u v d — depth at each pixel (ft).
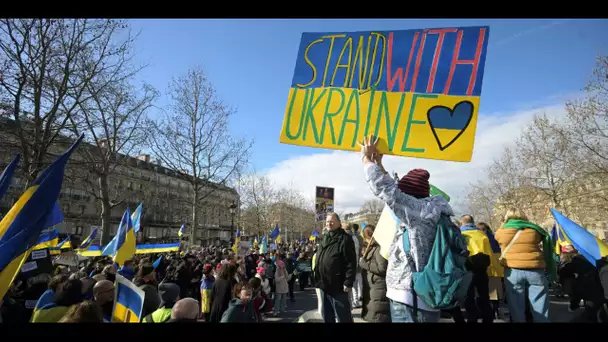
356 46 11.71
